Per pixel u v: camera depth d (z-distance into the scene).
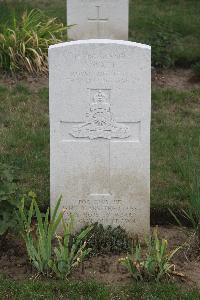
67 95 2.81
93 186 2.92
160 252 2.62
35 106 4.52
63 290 2.53
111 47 2.76
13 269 2.71
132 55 2.76
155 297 2.49
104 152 2.88
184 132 4.18
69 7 5.46
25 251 2.84
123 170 2.90
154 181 3.50
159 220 3.19
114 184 2.92
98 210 2.94
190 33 6.09
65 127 2.86
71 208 2.94
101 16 5.48
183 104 4.65
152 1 7.17
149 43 5.29
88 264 2.75
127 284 2.58
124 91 2.80
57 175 2.90
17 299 2.49
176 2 7.12
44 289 2.53
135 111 2.83
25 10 5.94
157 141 4.02
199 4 7.04
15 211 2.70
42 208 3.20
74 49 2.76
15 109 4.45
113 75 2.79
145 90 2.80
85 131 2.86
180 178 3.54
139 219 2.95
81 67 2.78
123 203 2.94
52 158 2.88
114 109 2.83
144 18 6.44
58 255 2.59
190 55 5.38
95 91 2.81
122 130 2.85
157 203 3.23
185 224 3.16
